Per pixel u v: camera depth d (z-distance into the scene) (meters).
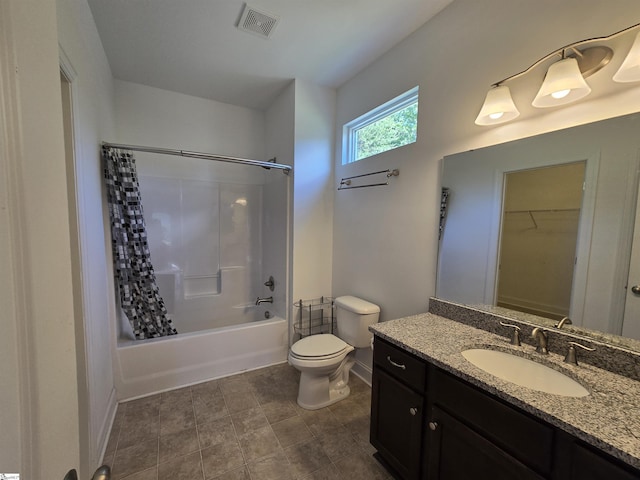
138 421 1.83
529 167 1.32
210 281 3.02
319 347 2.04
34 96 0.42
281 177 2.75
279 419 1.87
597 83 1.11
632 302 1.05
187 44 1.98
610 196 1.09
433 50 1.76
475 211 1.55
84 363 1.33
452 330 1.48
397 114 2.13
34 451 0.40
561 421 0.79
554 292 1.25
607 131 1.09
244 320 3.14
